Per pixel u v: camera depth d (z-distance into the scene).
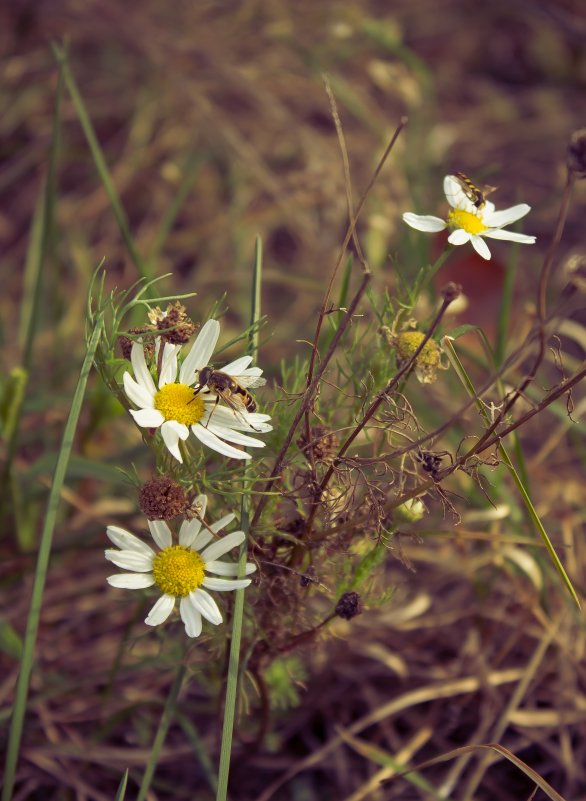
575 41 0.98
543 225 0.84
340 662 0.54
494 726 0.54
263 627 0.45
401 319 0.44
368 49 0.94
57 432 0.62
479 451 0.41
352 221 0.41
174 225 0.84
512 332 0.66
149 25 0.88
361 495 0.45
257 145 0.88
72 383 0.66
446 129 0.92
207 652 0.47
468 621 0.58
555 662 0.55
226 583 0.40
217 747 0.52
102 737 0.52
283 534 0.42
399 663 0.55
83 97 0.90
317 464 0.43
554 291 0.76
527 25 1.03
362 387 0.44
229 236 0.82
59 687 0.52
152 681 0.54
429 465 0.41
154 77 0.89
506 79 1.01
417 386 0.63
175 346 0.40
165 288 0.76
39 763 0.52
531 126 0.95
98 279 0.77
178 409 0.40
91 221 0.83
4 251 0.81
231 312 0.76
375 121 0.83
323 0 0.99
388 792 0.52
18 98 0.89
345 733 0.52
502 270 0.67
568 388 0.40
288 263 0.81
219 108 0.90
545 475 0.61
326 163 0.82
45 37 0.92
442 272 0.67
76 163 0.87
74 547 0.55
